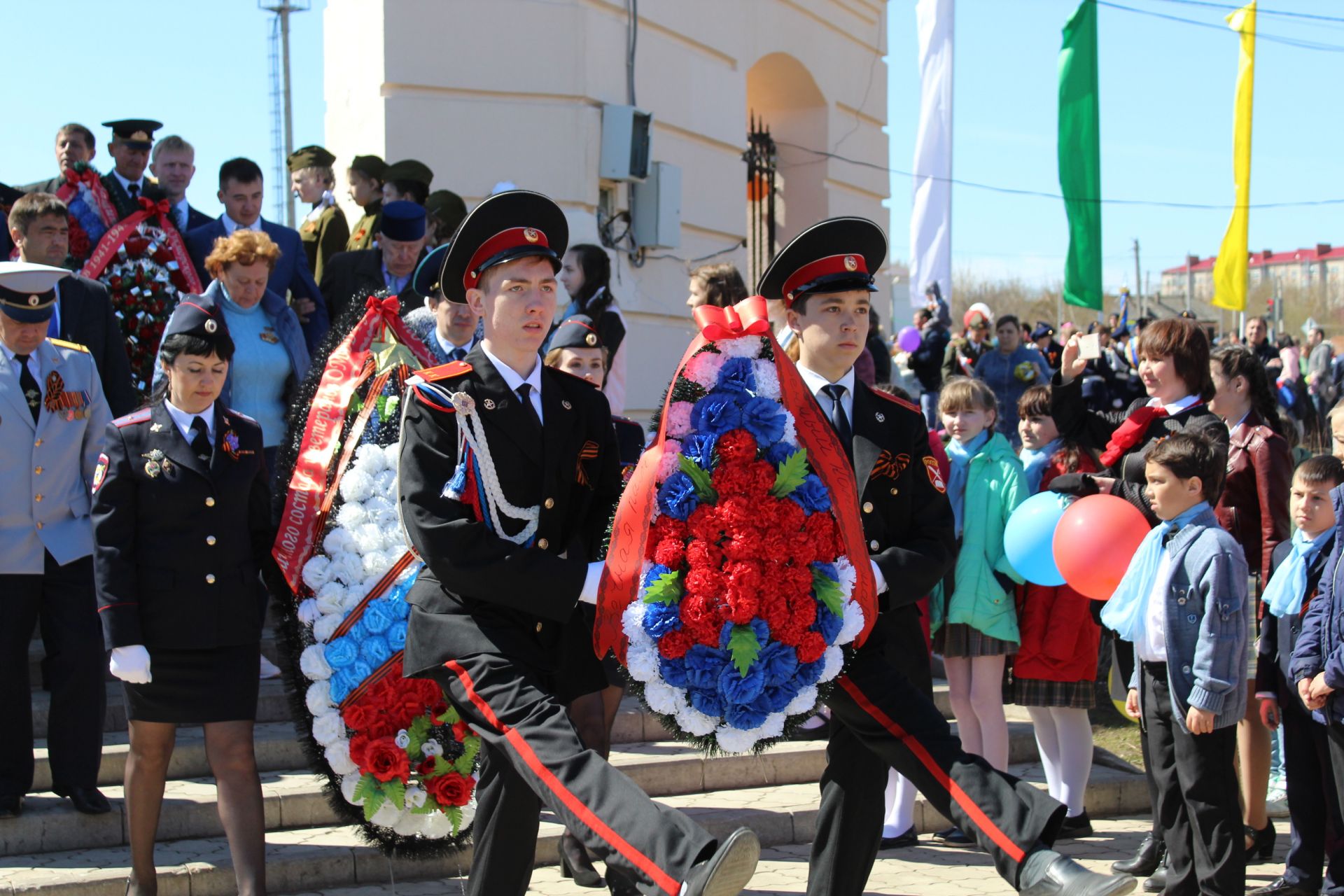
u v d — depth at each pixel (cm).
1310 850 486
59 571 500
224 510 448
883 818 406
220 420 459
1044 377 1095
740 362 377
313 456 459
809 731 624
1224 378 552
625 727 614
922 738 361
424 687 444
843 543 376
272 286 687
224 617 442
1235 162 1502
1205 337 548
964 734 577
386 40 928
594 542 393
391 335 481
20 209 551
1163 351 546
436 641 361
